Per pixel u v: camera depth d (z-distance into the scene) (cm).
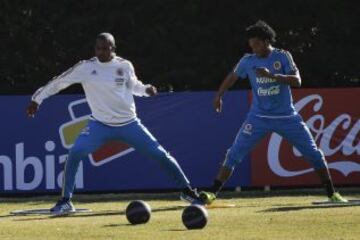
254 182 5319
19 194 5234
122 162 5281
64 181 3922
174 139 5325
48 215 3878
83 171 5250
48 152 5244
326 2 7700
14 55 7681
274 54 3956
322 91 5344
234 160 4047
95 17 7694
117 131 3909
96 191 5269
